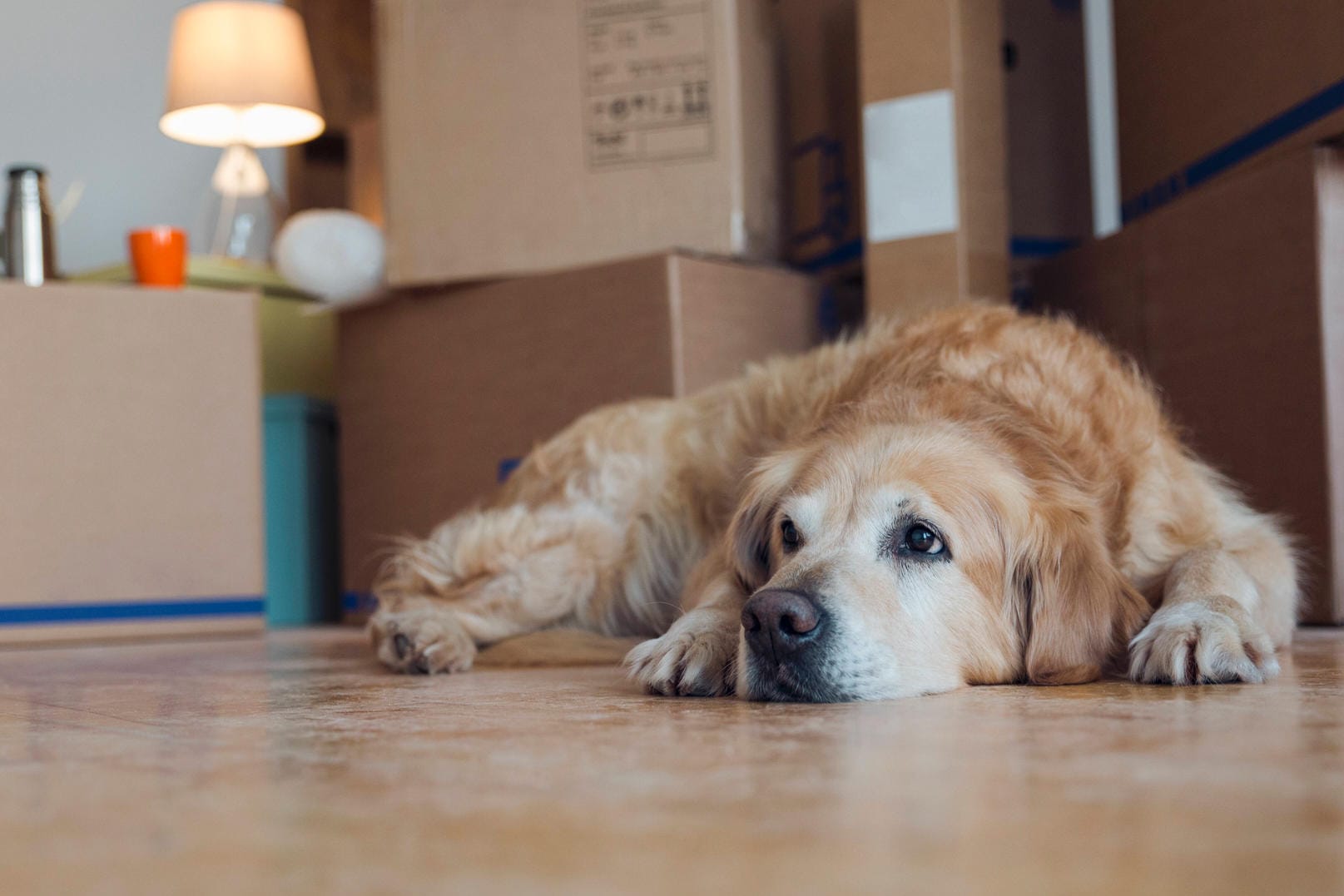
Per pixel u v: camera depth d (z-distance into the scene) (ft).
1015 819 2.66
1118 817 2.66
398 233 10.93
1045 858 2.33
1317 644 7.00
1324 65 8.07
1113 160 15.06
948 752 3.58
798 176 11.77
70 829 2.78
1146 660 5.55
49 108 18.67
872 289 10.15
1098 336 9.29
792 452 6.66
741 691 5.43
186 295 11.05
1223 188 8.87
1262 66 8.71
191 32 15.52
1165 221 9.51
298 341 15.81
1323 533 8.19
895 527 5.73
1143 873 2.21
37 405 10.57
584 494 8.75
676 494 8.63
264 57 15.51
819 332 10.94
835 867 2.28
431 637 7.33
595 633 8.61
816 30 11.55
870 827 2.61
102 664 8.36
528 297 10.63
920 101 9.93
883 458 5.99
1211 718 4.15
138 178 19.13
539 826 2.68
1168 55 9.90
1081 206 11.97
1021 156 11.71
